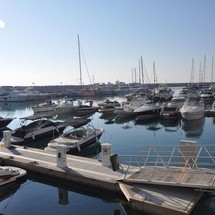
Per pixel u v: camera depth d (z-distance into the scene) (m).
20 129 25.72
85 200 12.70
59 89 122.19
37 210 11.86
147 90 79.31
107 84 122.50
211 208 11.31
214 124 33.06
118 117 40.28
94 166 15.02
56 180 14.64
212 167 17.33
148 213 10.40
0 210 11.94
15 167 16.03
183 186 11.13
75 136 21.67
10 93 82.50
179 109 39.22
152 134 27.94
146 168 13.59
